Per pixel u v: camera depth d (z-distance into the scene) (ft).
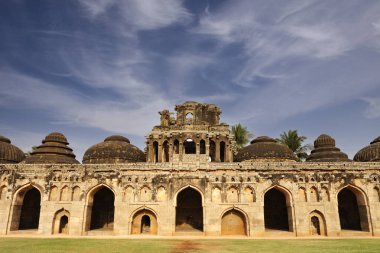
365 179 87.97
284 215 101.71
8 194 90.74
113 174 90.07
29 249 52.70
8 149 110.73
